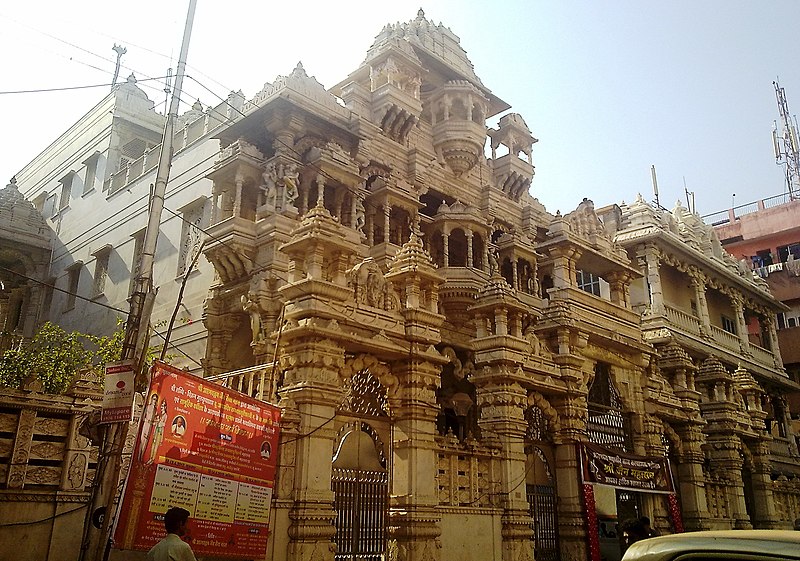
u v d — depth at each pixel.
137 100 34.94
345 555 13.40
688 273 37.72
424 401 14.59
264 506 11.53
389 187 24.58
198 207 26.06
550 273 30.69
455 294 24.88
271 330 19.75
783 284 51.88
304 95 23.89
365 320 14.02
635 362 23.62
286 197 21.50
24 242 34.84
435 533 13.83
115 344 20.00
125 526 9.46
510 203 31.67
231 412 11.33
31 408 10.73
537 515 17.95
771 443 40.03
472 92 30.91
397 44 28.84
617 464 20.09
